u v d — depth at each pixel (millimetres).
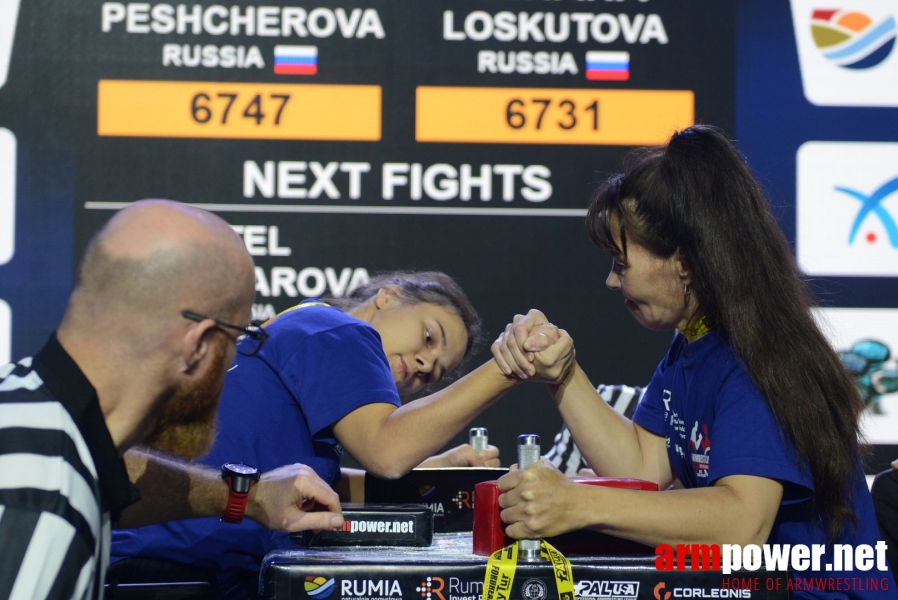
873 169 5234
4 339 5078
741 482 2020
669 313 2357
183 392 1609
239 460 2572
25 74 5152
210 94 5234
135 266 1513
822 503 2104
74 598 1383
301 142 5262
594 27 5297
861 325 5164
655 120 5293
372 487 2615
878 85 5254
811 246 5219
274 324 2812
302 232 5258
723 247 2180
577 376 2758
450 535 2488
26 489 1366
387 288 3240
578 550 1977
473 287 5289
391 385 2652
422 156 5293
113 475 1506
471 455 3219
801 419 2057
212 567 2494
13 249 5105
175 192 5211
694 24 5293
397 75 5293
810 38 5266
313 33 5270
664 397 2570
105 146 5184
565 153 5309
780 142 5250
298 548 2023
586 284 5293
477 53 5305
